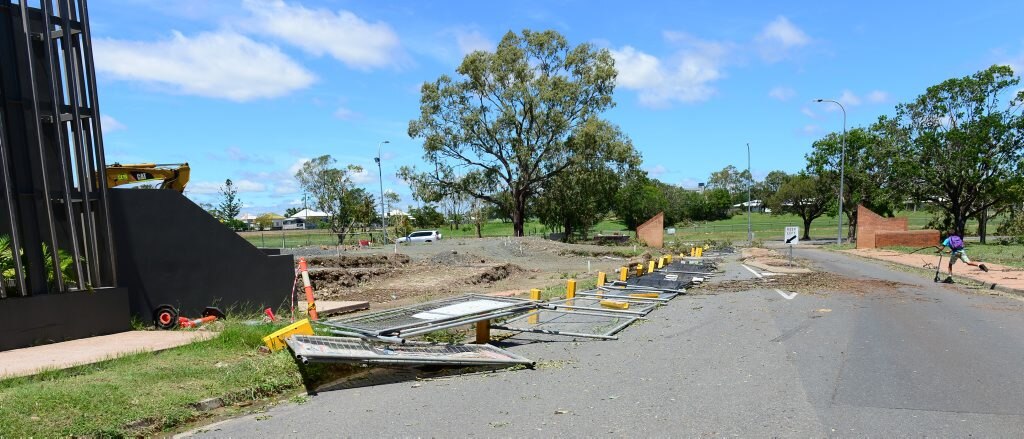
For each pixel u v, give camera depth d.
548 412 5.73
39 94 8.72
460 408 5.92
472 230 83.75
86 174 9.17
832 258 31.31
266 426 5.47
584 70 55.31
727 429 5.14
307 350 6.43
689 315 11.96
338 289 17.53
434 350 7.85
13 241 8.16
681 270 22.42
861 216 42.22
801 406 5.75
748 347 8.66
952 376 6.82
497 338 9.89
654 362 7.82
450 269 23.53
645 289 15.91
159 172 16.44
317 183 59.19
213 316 10.42
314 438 5.11
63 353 7.49
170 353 7.52
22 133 8.54
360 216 59.84
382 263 26.00
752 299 14.17
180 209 10.59
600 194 58.62
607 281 18.67
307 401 6.30
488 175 55.47
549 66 55.94
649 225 49.69
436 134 53.59
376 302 15.05
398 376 7.30
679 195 95.56
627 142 56.09
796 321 10.91
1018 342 8.75
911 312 11.82
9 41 8.48
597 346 9.09
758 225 94.00
